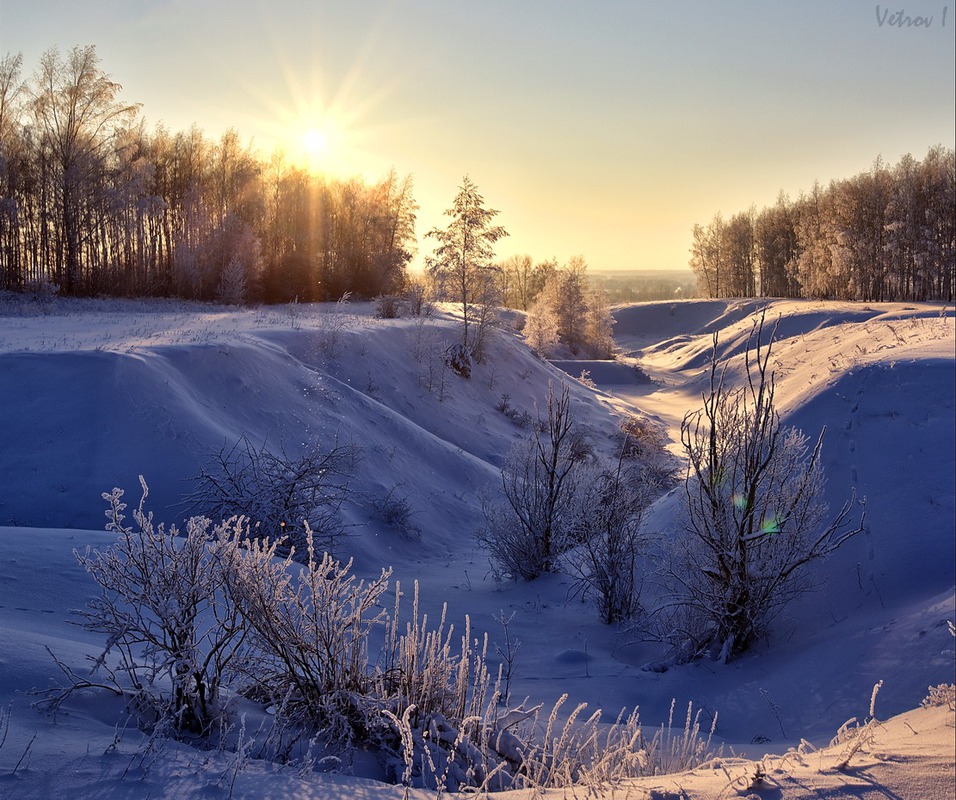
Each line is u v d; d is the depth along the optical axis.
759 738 6.03
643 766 4.03
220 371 19.50
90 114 49.88
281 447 17.41
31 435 14.62
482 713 4.64
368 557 13.84
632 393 58.16
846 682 6.72
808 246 111.06
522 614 10.45
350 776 3.53
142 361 17.30
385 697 4.34
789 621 8.73
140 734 3.68
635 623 9.43
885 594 8.38
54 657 3.90
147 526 4.33
